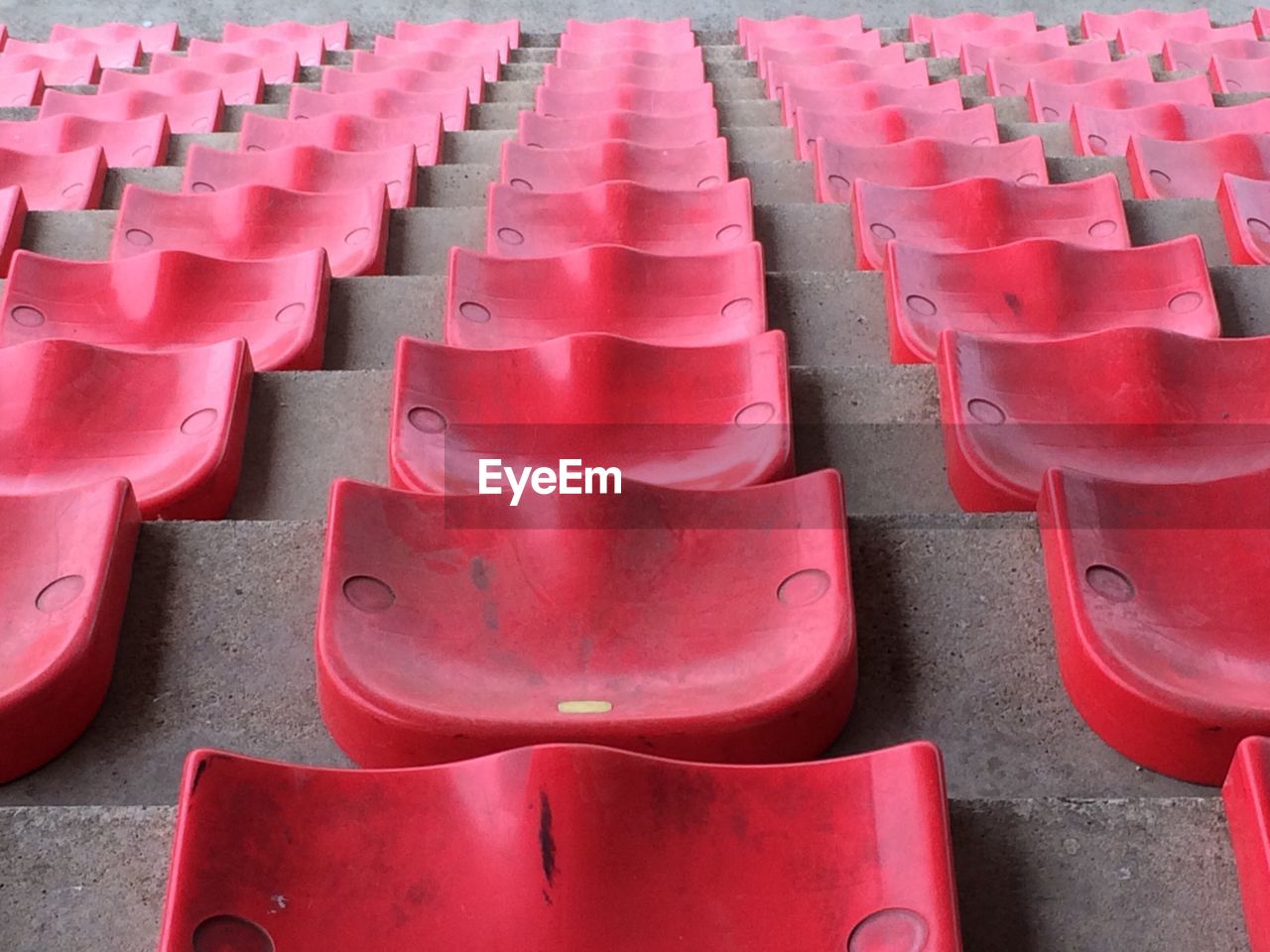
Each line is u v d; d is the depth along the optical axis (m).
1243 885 1.00
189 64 5.50
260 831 0.96
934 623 1.34
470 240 2.87
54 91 4.50
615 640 1.28
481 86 5.03
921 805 0.98
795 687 1.14
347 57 5.96
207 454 1.67
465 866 0.97
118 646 1.35
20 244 2.91
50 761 1.26
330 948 0.93
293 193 2.89
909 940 0.92
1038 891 1.03
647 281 2.30
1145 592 1.29
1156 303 2.23
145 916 1.05
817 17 7.19
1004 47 5.36
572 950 0.94
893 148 3.29
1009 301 2.24
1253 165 3.23
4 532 1.37
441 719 1.10
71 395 1.79
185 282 2.29
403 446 1.64
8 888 1.06
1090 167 3.34
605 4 7.22
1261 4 7.13
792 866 0.98
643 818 0.99
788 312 2.33
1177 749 1.16
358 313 2.36
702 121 3.98
